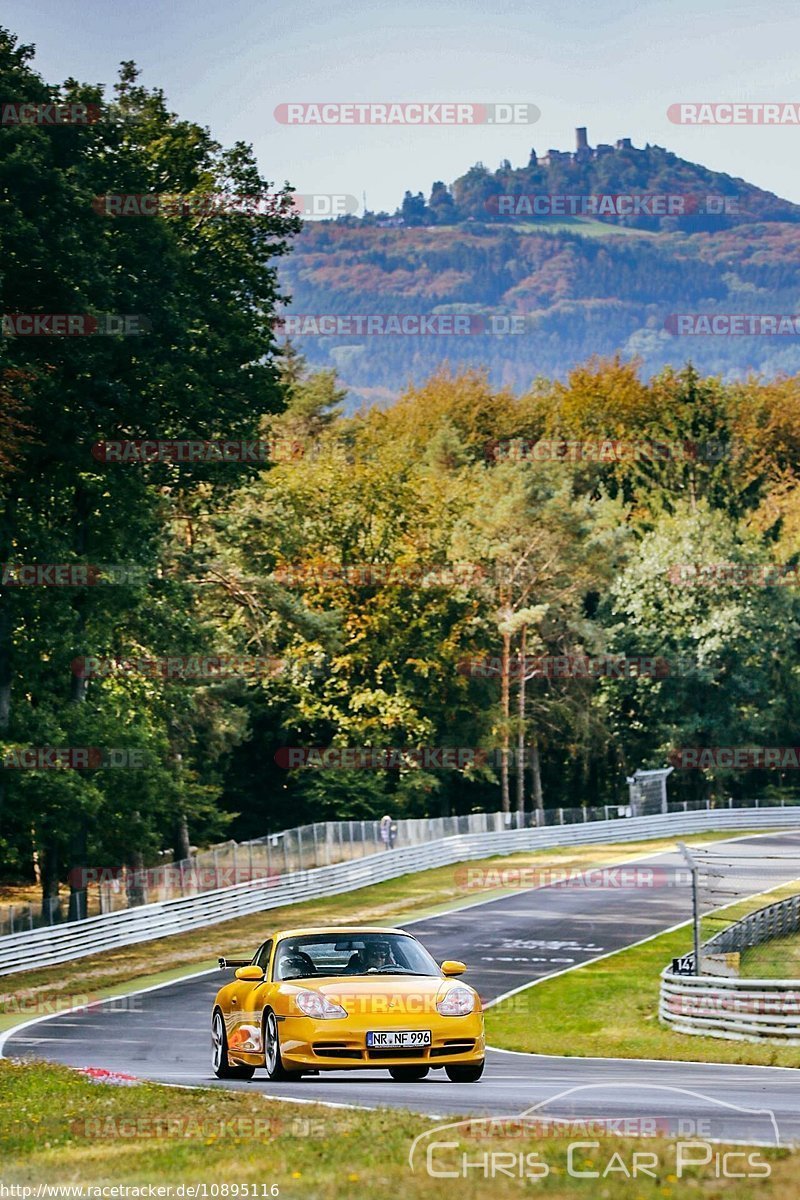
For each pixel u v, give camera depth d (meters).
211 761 179.12
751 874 162.75
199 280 119.00
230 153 122.69
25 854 126.00
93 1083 42.38
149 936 118.88
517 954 107.25
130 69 121.00
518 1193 23.50
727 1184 23.89
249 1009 42.22
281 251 124.19
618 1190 23.44
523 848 191.00
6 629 112.75
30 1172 27.78
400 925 123.81
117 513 118.19
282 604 176.50
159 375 109.06
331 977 41.34
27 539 110.06
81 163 106.81
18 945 103.06
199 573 165.62
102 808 118.00
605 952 108.44
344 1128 30.78
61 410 106.81
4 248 99.94
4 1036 70.06
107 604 118.88
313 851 147.50
